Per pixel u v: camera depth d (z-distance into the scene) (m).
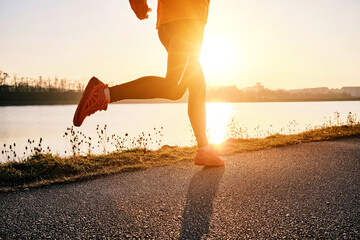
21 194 2.07
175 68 1.77
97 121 58.62
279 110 93.75
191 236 1.34
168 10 1.85
